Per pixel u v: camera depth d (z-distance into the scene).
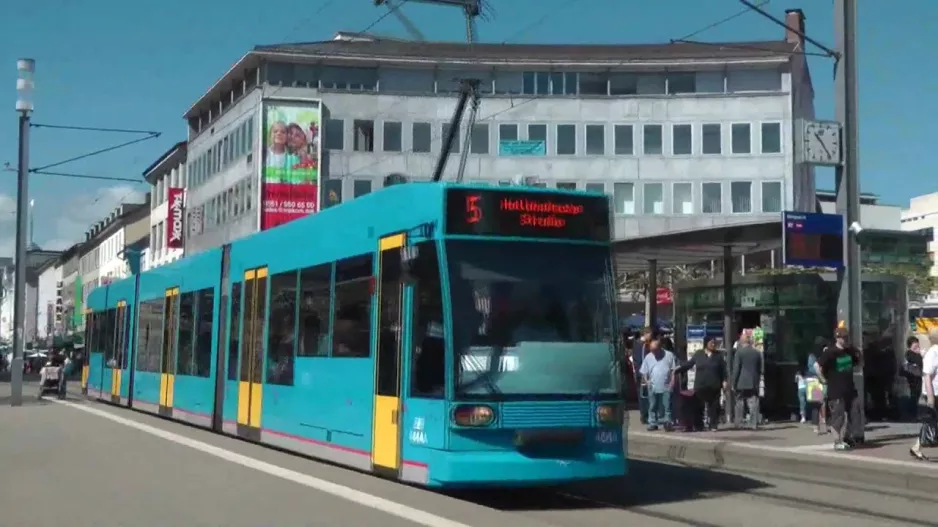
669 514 11.39
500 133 57.62
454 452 10.73
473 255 11.27
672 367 20.45
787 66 56.72
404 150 57.03
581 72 57.88
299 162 55.25
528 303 11.36
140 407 25.41
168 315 23.25
